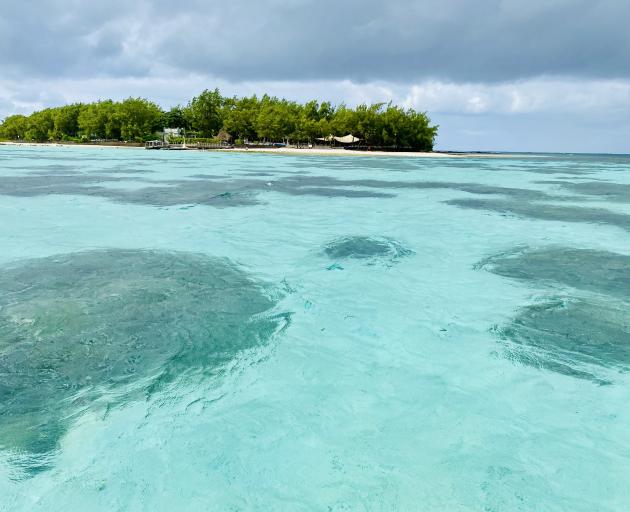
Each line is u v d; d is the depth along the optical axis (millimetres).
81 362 3830
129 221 9867
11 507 2375
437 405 3359
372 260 7141
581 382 3678
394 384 3646
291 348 4203
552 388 3588
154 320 4672
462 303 5371
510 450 2879
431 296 5594
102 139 81062
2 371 3660
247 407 3303
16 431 2963
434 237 8867
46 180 17906
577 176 25406
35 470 2637
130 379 3609
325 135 62781
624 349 4223
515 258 7309
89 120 76812
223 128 73750
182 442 2908
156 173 22094
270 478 2615
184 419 3143
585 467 2730
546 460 2789
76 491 2496
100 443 2879
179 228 9266
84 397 3352
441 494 2506
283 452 2834
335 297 5523
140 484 2557
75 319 4641
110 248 7543
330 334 4516
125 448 2842
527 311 5102
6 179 18125
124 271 6266
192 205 12148
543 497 2492
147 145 63875
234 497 2477
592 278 6301
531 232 9375
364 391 3543
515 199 14539
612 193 16406
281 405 3336
